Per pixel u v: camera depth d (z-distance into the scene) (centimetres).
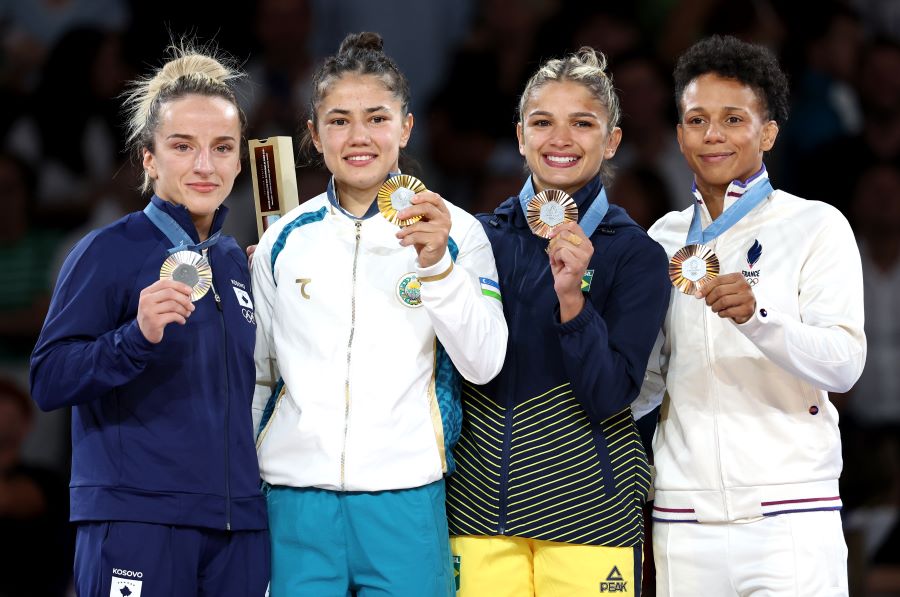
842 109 2489
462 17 2569
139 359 1064
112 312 1127
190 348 1133
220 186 1166
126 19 2589
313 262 1192
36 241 2367
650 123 2402
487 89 2478
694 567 1190
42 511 2091
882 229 2361
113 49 2459
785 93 1239
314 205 1231
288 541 1170
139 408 1114
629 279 1202
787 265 1183
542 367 1201
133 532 1090
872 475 2100
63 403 1092
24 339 2334
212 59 1221
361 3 2541
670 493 1208
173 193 1159
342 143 1184
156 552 1092
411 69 2564
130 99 1305
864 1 2661
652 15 2520
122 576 1085
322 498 1160
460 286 1114
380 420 1154
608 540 1176
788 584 1150
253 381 1189
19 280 2348
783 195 1219
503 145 2478
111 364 1065
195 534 1112
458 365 1152
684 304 1219
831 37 2502
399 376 1165
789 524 1160
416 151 2497
